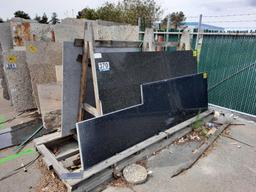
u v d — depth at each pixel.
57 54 3.94
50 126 3.48
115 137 2.44
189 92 3.60
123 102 2.70
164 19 14.50
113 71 2.60
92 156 2.18
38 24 4.65
